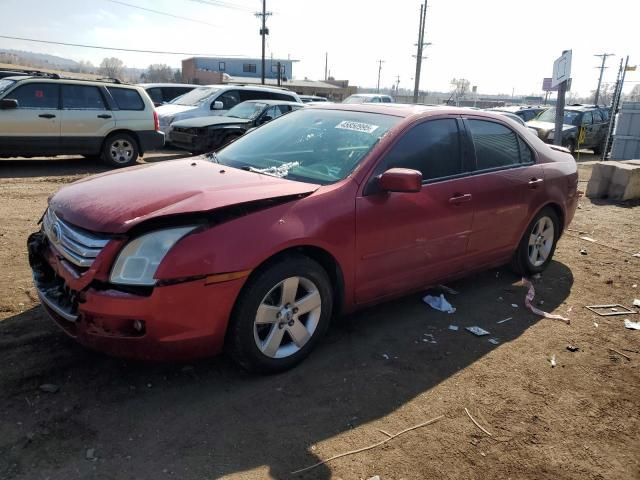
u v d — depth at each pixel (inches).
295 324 134.1
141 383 126.1
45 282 131.6
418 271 162.1
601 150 829.2
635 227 315.3
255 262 119.3
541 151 209.9
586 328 173.8
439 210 161.3
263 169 154.9
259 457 105.3
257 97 620.4
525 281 211.2
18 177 384.2
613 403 132.4
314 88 2778.1
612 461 112.3
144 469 99.9
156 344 113.7
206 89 621.6
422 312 177.0
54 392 119.7
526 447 114.4
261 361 128.3
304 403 123.3
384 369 140.3
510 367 146.2
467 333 164.2
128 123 451.8
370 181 144.9
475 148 178.9
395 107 173.3
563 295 201.0
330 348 149.3
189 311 113.9
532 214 200.5
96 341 113.7
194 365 135.4
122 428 110.4
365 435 114.3
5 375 124.0
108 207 120.0
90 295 111.3
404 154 155.3
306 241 128.7
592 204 383.6
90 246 113.7
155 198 122.6
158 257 111.0
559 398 133.0
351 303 147.6
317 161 153.3
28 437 105.3
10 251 204.8
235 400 122.5
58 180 377.7
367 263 145.8
